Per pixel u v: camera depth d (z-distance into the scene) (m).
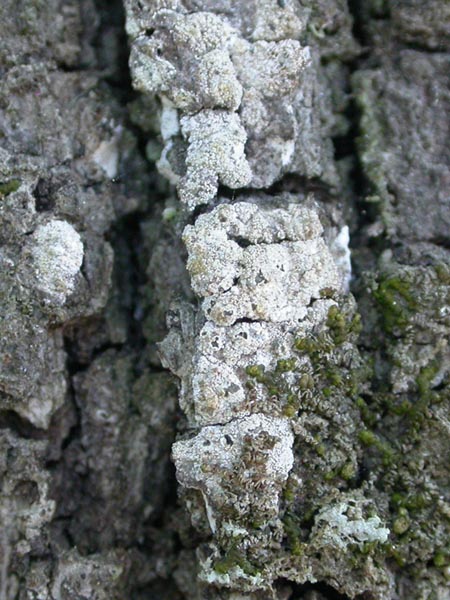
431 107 0.15
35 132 0.15
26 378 0.15
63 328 0.15
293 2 0.15
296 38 0.15
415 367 0.14
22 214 0.15
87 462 0.16
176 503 0.16
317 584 0.14
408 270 0.15
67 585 0.15
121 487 0.16
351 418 0.14
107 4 0.16
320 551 0.14
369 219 0.16
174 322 0.15
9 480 0.15
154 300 0.16
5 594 0.15
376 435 0.15
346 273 0.15
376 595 0.14
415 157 0.15
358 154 0.16
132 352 0.16
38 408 0.15
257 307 0.14
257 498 0.14
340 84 0.16
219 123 0.15
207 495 0.14
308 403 0.14
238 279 0.14
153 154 0.16
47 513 0.15
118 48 0.16
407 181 0.15
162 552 0.16
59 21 0.16
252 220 0.14
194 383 0.14
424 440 0.14
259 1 0.15
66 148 0.15
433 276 0.15
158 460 0.16
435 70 0.15
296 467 0.14
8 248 0.15
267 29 0.15
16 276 0.15
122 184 0.16
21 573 0.15
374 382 0.15
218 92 0.14
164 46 0.15
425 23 0.15
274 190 0.15
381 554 0.14
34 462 0.15
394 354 0.15
